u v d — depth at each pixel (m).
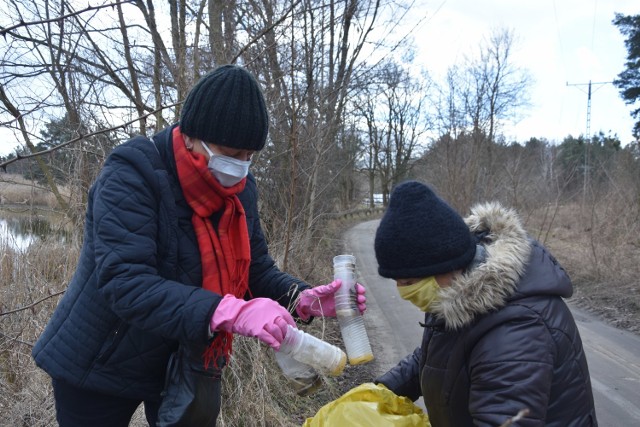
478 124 18.92
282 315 1.66
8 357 3.49
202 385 1.90
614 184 11.12
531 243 1.72
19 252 3.94
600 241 9.93
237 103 1.75
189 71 5.11
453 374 1.71
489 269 1.58
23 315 3.60
